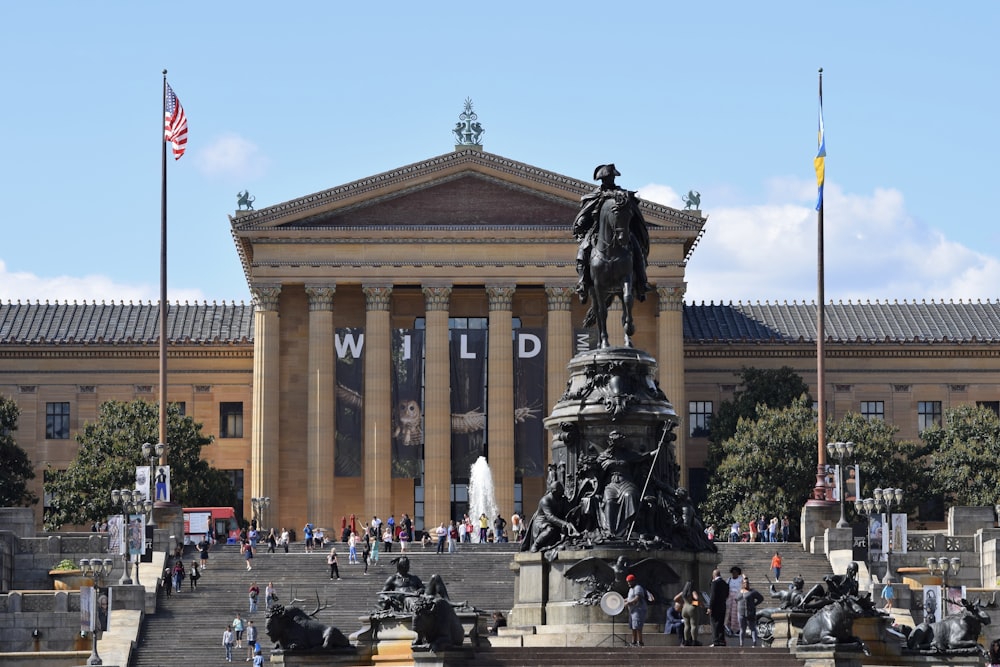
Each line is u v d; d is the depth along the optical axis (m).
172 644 80.94
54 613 80.19
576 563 49.66
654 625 49.53
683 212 137.12
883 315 155.50
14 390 148.62
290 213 137.38
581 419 51.16
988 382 150.25
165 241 114.06
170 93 114.19
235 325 153.75
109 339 150.38
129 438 127.19
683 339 147.50
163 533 96.88
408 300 143.12
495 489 134.38
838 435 124.81
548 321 137.38
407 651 47.50
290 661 48.00
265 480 135.50
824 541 98.19
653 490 50.72
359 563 99.25
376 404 136.25
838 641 46.56
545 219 138.50
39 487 147.75
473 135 140.25
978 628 50.59
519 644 49.69
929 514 137.88
